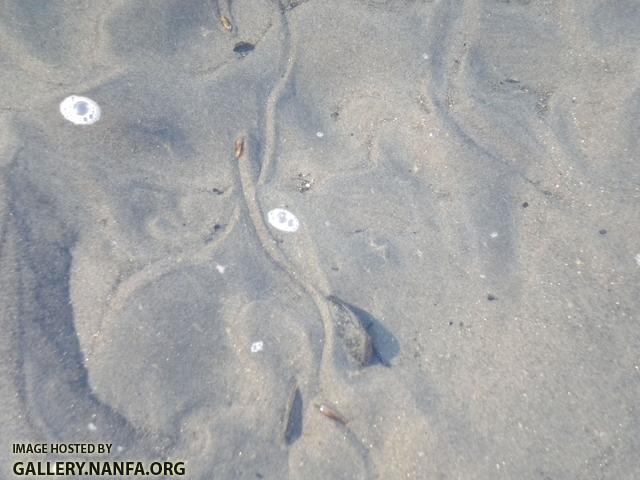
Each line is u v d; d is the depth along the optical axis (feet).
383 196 9.00
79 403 6.88
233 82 9.81
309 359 7.48
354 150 9.56
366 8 10.57
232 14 10.58
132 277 7.82
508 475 6.63
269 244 8.47
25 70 9.20
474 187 8.95
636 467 6.59
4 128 8.53
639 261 8.01
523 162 9.19
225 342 7.55
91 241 8.02
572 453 6.72
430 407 7.08
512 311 7.82
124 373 7.16
